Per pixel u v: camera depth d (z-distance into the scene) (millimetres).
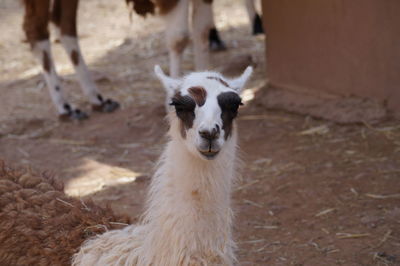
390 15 8289
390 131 8258
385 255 5324
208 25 9578
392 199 6410
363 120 8641
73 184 7504
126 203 6805
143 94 10977
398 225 5836
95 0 18953
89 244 4191
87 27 16172
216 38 13141
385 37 8430
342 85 9164
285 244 5648
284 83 10047
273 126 9039
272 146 8266
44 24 9586
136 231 4148
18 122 9812
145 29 15617
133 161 8195
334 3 8859
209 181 3805
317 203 6484
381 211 6160
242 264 5297
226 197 3920
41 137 9281
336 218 6105
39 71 12797
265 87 10367
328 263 5246
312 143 8242
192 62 12539
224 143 3777
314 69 9469
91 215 4469
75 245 4242
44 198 4492
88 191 7238
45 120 10000
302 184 6984
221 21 15828
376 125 8516
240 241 5758
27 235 4270
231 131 3869
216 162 3805
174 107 3967
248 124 9195
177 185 3836
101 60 13375
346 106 8961
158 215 3902
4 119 10070
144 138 9008
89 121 9883
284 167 7520
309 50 9453
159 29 15500
